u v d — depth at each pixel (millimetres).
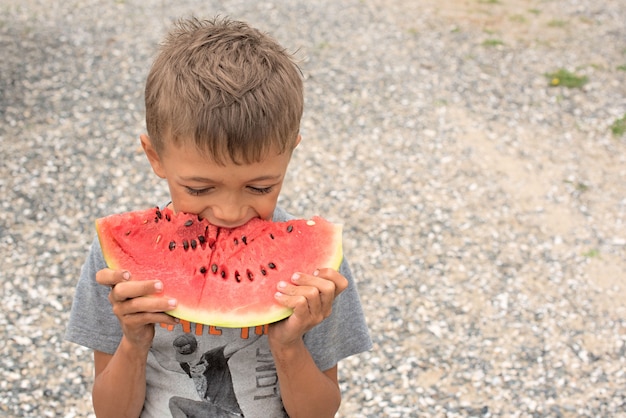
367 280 5363
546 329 5016
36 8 9805
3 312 4816
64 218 5781
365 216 6074
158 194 6160
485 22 10352
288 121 1768
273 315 1842
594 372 4691
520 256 5719
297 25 9836
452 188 6531
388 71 8594
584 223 6172
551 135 7496
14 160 6402
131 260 2016
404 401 4398
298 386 1940
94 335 2119
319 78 8305
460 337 4906
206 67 1750
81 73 8031
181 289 1979
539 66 8977
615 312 5211
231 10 10266
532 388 4539
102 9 9945
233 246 2078
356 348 2234
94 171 6375
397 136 7277
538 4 11227
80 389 4328
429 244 5789
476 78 8578
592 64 9086
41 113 7168
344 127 7363
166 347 2004
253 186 1803
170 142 1756
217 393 2027
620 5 11250
